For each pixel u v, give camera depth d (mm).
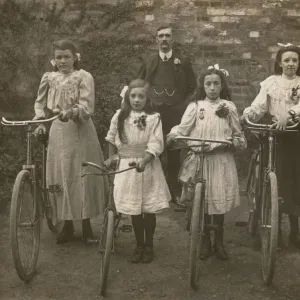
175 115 6234
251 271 4398
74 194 4832
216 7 7574
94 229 5449
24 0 7449
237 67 7633
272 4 7574
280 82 4750
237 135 4551
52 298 3926
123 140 4402
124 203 4348
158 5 7570
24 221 4219
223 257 4598
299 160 4777
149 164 4398
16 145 7355
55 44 4719
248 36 7602
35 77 7484
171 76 6227
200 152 4445
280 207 4801
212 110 4512
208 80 4500
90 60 7539
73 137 4805
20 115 7492
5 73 7445
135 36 7570
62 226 5406
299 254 4758
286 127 4277
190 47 7594
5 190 6555
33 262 4273
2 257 4645
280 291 4055
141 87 4375
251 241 5102
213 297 3951
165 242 5078
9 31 7449
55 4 7488
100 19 7562
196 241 3918
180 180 4648
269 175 4168
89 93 4730
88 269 4418
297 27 7598
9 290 4043
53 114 4824
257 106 4734
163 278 4262
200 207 4082
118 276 4281
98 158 4980
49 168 4832
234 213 6012
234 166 4609
